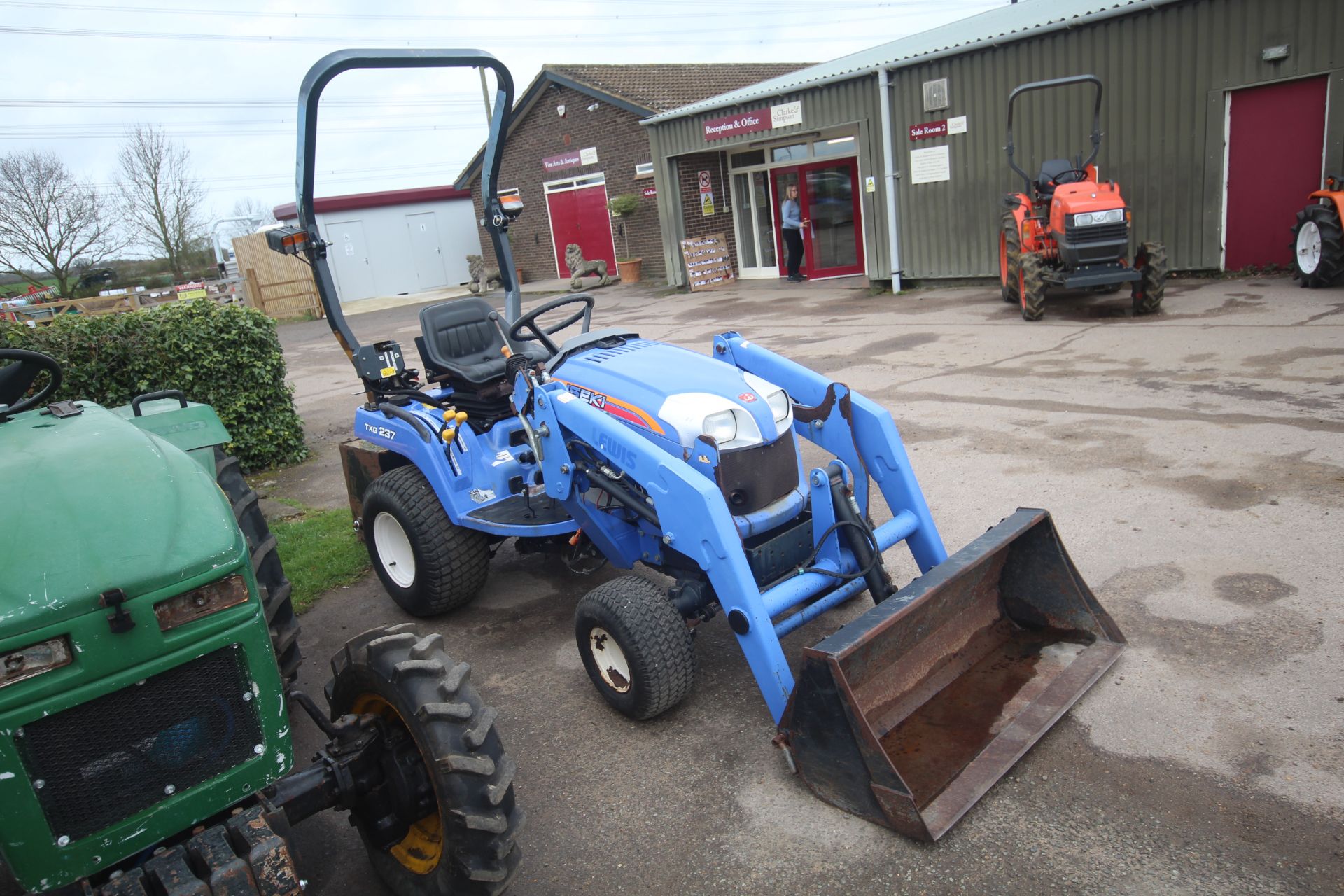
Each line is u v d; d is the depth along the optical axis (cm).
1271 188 983
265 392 773
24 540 184
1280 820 251
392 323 1880
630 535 371
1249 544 406
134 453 216
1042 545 340
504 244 503
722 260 1666
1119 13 1012
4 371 281
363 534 473
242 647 203
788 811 282
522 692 376
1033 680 321
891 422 358
